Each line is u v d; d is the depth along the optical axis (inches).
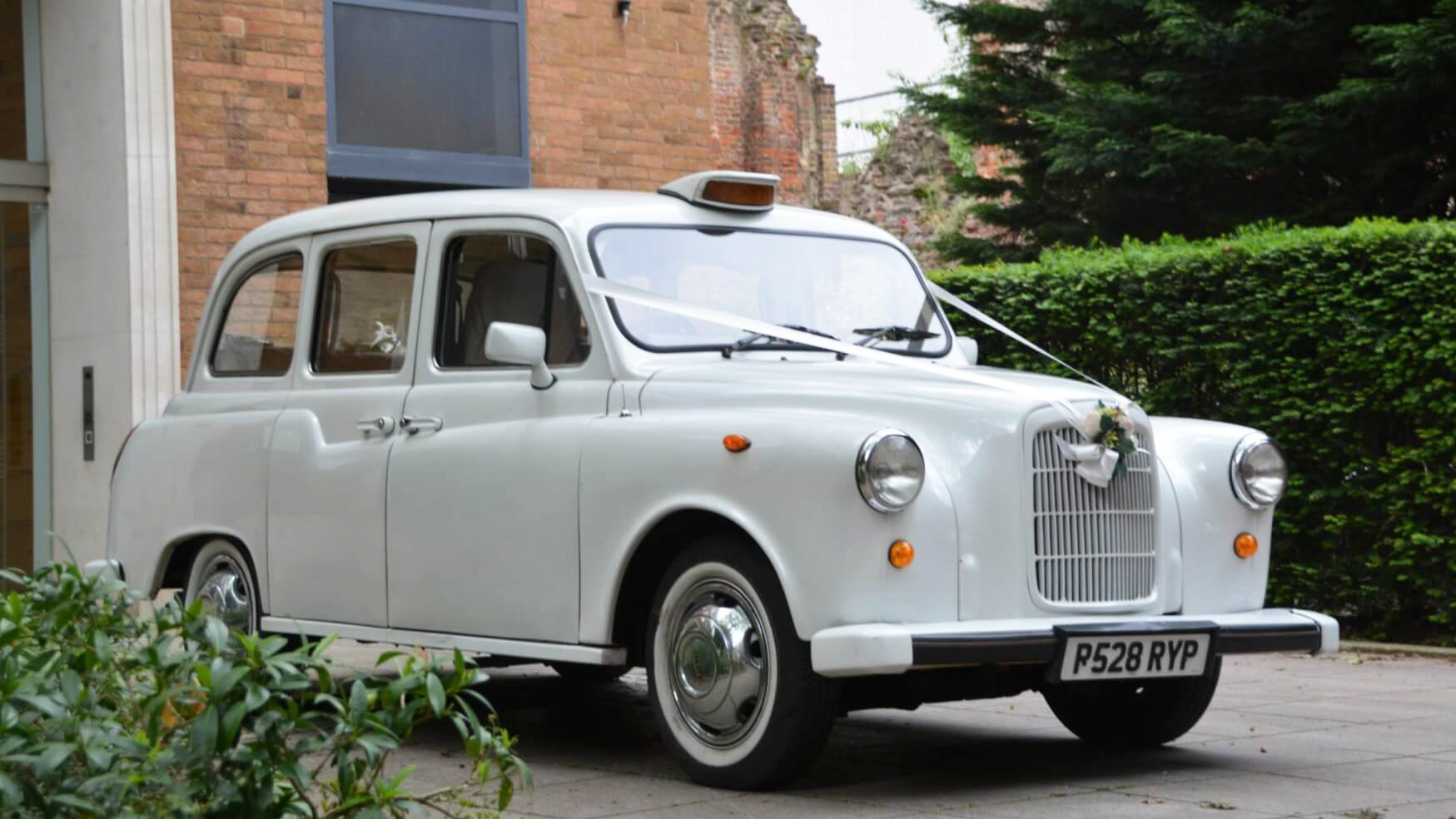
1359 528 392.5
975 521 208.7
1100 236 683.4
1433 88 579.8
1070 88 685.3
